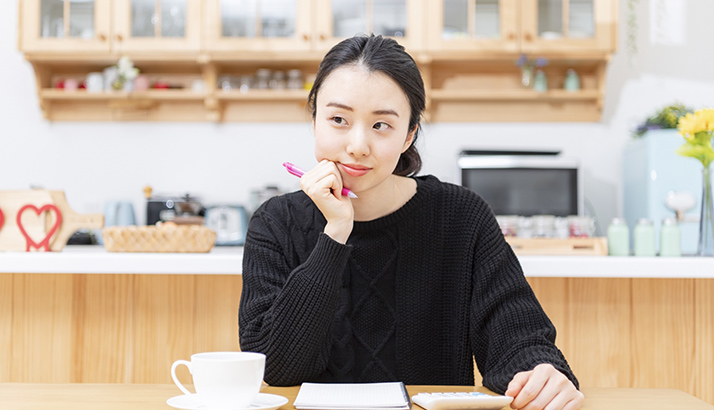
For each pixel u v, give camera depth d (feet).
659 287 5.16
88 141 10.48
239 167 10.42
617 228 6.40
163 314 5.23
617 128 10.27
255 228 3.44
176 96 10.02
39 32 9.66
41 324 5.22
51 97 10.09
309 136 10.45
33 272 4.93
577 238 6.56
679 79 10.28
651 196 8.60
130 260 4.90
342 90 2.85
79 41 9.62
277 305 2.91
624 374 5.13
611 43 9.43
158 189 10.41
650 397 2.53
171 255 4.94
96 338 5.21
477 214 3.55
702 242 5.77
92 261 4.90
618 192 10.19
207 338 5.22
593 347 5.16
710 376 5.10
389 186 3.38
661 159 8.55
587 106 10.22
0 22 10.58
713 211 5.78
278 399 2.33
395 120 2.88
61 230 5.51
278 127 10.46
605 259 4.86
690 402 2.42
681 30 10.32
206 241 5.56
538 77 9.96
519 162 8.98
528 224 6.81
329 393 2.38
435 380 3.45
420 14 9.52
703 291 5.13
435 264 3.50
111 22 9.63
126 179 10.44
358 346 3.38
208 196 10.41
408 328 3.42
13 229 5.49
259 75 10.07
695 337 5.13
